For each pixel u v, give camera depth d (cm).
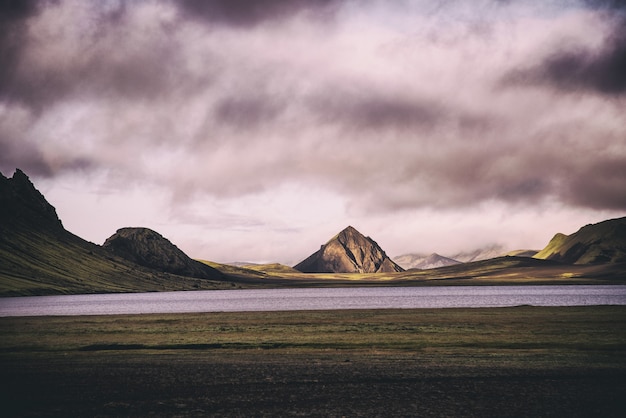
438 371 4203
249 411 3095
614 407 3092
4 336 7119
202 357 5109
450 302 17688
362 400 3322
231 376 4116
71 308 16650
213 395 3491
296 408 3152
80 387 3762
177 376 4138
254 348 5694
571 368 4247
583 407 3102
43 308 16762
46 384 3881
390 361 4706
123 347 5894
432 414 2994
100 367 4581
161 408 3175
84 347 5909
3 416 3028
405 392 3519
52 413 3083
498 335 6275
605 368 4231
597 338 5847
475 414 2988
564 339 5828
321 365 4556
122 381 3959
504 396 3381
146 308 16262
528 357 4794
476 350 5284
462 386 3672
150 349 5738
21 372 4384
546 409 3070
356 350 5438
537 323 7444
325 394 3488
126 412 3095
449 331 6756
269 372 4266
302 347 5703
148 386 3775
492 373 4097
